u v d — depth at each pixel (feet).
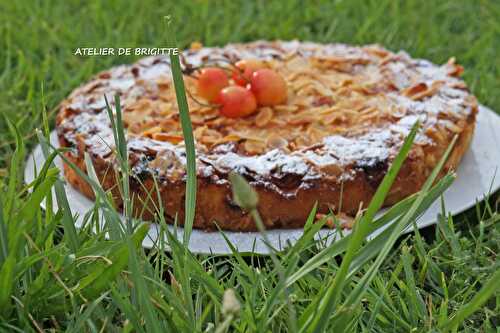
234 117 2.39
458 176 2.38
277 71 2.60
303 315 1.76
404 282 2.05
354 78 2.57
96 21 3.44
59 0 3.64
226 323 1.57
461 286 2.02
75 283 1.89
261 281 1.91
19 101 2.87
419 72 2.61
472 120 2.45
